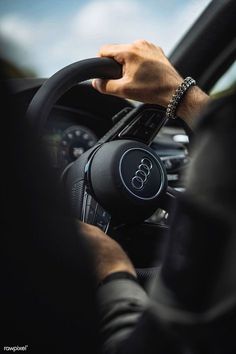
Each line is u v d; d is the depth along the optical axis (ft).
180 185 8.55
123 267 3.81
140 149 5.12
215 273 2.90
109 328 3.50
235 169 2.80
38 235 3.16
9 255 3.16
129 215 5.09
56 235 3.23
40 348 3.33
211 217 2.85
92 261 3.51
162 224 5.62
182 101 5.16
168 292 3.05
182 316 3.00
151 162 5.15
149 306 3.15
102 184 4.97
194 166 2.93
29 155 3.08
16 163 3.05
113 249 3.92
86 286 3.29
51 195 3.19
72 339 3.33
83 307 3.28
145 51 5.16
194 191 2.91
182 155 8.67
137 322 3.31
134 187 5.02
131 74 5.10
